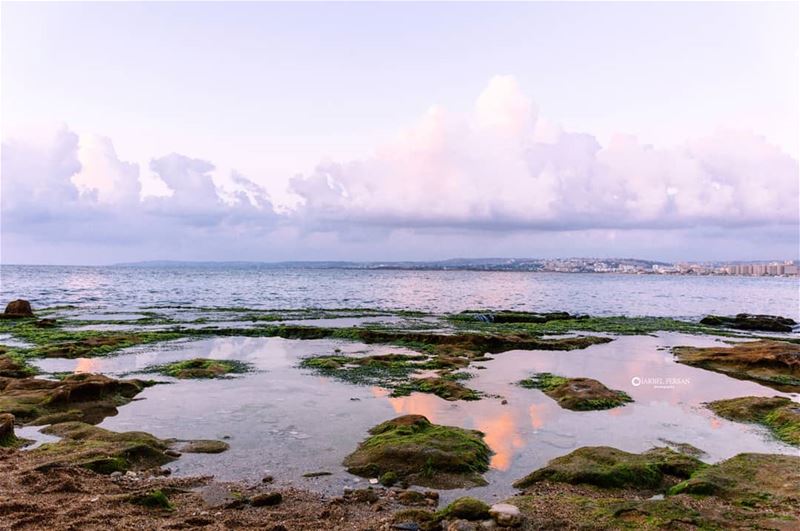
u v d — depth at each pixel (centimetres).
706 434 1547
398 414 1712
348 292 10000
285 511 997
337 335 3522
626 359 2850
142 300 7194
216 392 1989
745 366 2566
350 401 1873
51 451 1265
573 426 1608
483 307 6919
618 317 5262
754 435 1542
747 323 4697
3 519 879
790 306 7962
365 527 925
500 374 2398
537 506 1003
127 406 1781
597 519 936
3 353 2712
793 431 1528
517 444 1434
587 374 2412
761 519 916
